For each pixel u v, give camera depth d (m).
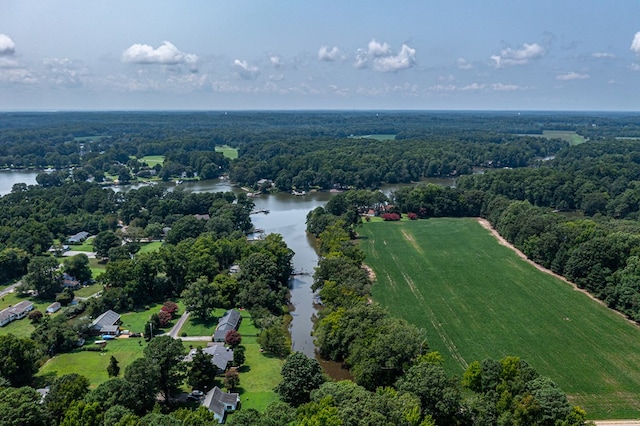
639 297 135.50
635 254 150.88
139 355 117.75
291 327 137.00
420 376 86.94
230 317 133.75
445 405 82.31
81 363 113.69
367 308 120.62
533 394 81.81
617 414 94.56
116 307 143.50
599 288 151.62
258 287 145.00
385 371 98.88
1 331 129.12
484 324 133.88
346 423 73.56
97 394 84.69
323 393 86.75
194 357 102.25
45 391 96.62
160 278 155.88
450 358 115.62
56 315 136.75
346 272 149.50
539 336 127.19
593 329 131.38
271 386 104.19
